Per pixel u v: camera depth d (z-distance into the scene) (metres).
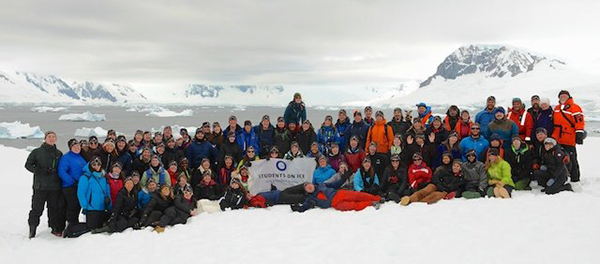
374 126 13.29
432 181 11.57
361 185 11.79
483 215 9.61
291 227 9.64
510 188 11.16
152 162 11.12
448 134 12.76
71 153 10.37
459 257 7.54
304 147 13.82
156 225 10.17
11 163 20.66
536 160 11.90
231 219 10.48
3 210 12.87
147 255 8.46
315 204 11.34
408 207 10.57
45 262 8.50
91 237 9.66
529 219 9.24
